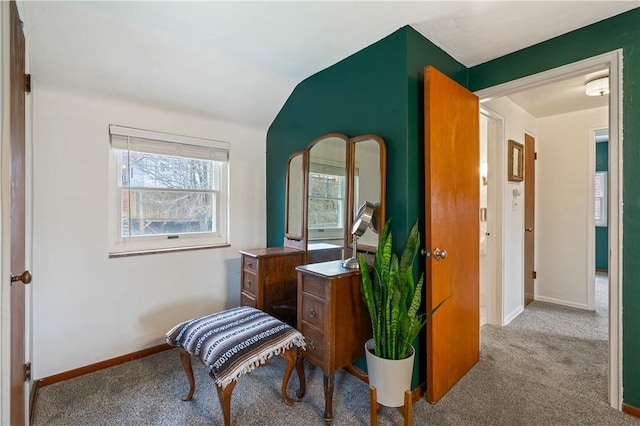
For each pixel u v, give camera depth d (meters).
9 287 1.03
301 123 2.54
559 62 1.86
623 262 1.65
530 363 2.17
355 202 2.05
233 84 2.38
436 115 1.74
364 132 2.01
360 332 1.71
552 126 3.57
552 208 3.59
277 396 1.79
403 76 1.78
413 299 1.58
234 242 2.75
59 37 1.71
